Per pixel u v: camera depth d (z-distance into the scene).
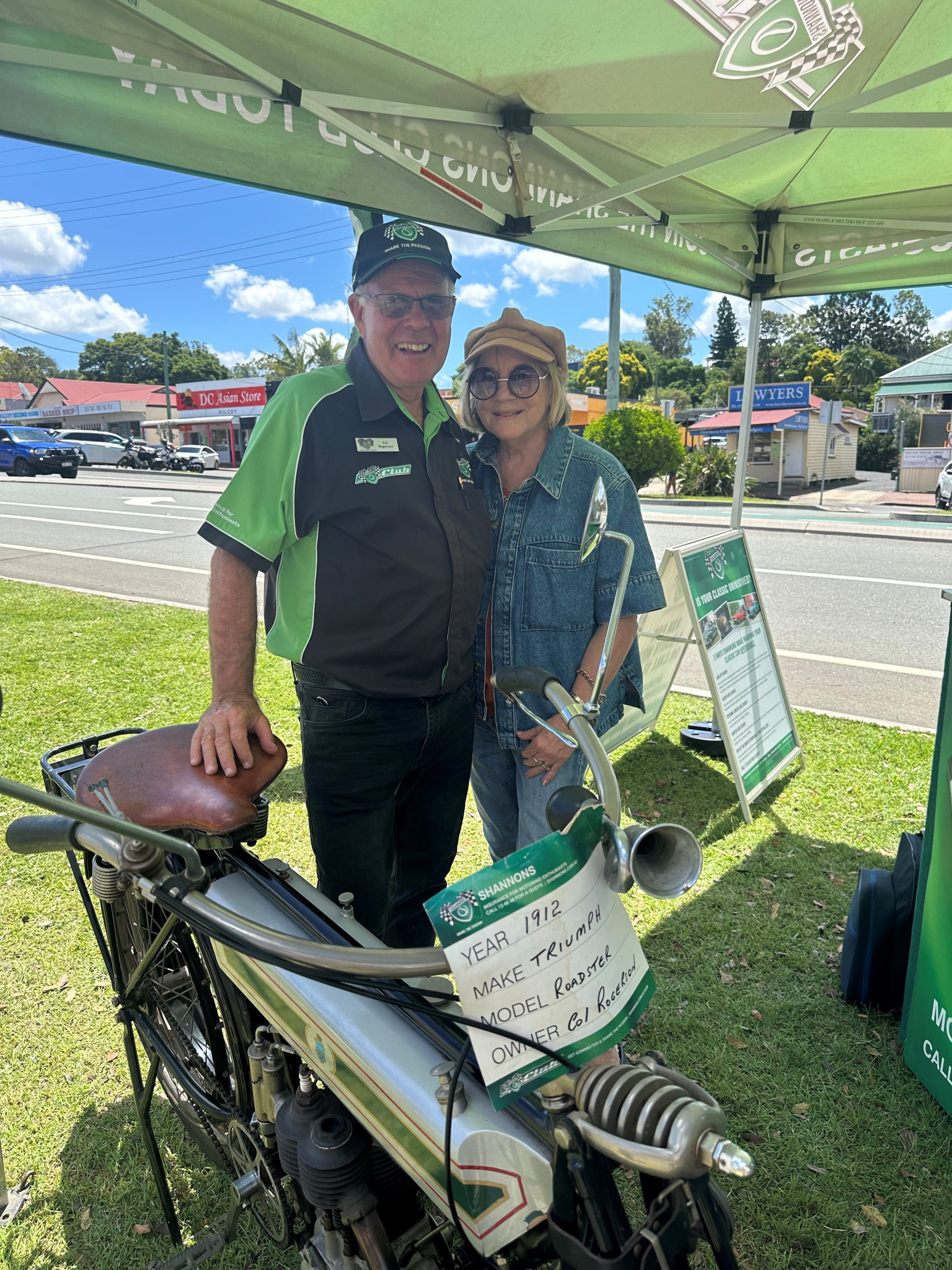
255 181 1.89
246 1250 1.73
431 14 1.79
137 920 1.63
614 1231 0.85
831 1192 1.87
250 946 1.00
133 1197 1.86
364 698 1.74
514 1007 0.87
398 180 2.26
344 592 1.69
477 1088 1.02
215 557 1.59
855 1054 2.28
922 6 2.04
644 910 2.96
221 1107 1.53
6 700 5.09
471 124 2.34
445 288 1.72
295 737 4.50
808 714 4.82
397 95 2.10
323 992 1.15
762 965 2.66
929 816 2.10
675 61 2.14
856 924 2.40
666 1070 0.92
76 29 1.48
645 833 0.87
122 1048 2.32
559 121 2.35
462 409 2.21
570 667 2.17
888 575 9.16
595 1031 0.90
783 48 2.11
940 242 3.51
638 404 38.12
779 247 3.96
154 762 1.40
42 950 2.74
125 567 9.71
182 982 1.66
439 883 2.21
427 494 1.75
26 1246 1.76
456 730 1.97
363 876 1.90
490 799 2.49
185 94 1.72
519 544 2.12
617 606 1.18
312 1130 1.16
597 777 1.02
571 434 2.15
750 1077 2.20
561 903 0.90
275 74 1.82
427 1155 1.02
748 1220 1.81
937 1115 2.08
